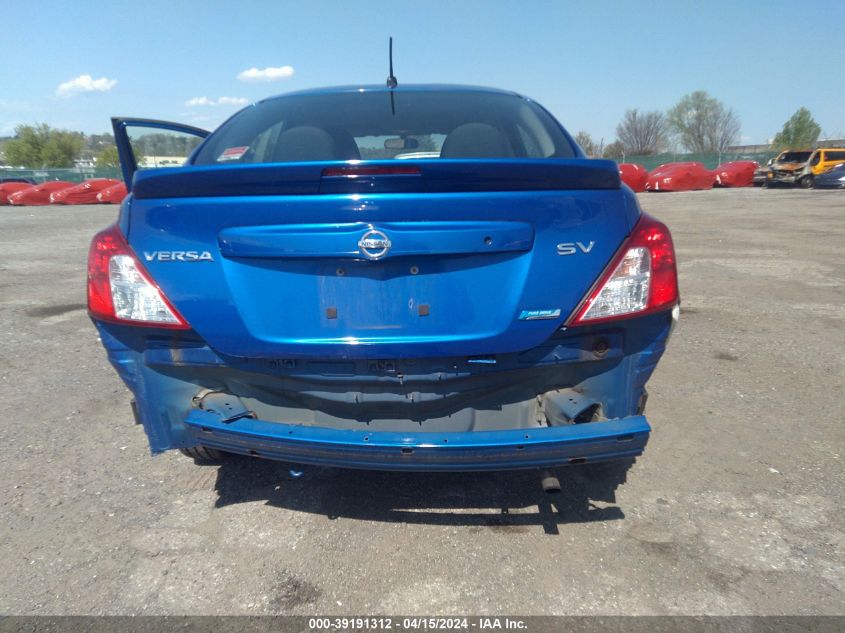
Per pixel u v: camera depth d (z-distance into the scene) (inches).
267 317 90.6
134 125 131.3
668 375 180.2
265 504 115.6
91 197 1202.6
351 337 90.0
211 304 90.7
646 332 95.3
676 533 106.4
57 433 145.8
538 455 86.5
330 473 126.4
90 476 126.2
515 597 91.7
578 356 93.0
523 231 87.8
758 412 154.3
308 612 89.0
